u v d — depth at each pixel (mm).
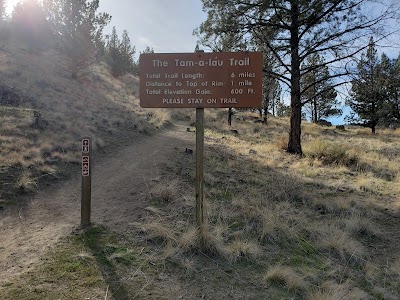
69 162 9164
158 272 4309
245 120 31453
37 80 19062
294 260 4918
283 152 14539
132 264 4422
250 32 14555
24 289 3746
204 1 14414
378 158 14219
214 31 14367
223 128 23922
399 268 4781
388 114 33844
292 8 13875
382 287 4379
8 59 22156
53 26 24094
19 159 8125
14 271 4133
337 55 13648
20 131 10320
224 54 5023
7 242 4961
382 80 14680
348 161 12922
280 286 4219
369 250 5484
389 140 24547
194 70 5062
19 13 27422
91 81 27328
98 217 5918
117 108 19781
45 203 6594
